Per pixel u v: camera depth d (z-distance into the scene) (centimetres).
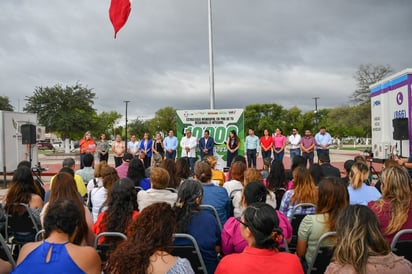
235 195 525
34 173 1413
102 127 4422
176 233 353
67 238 262
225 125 1638
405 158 988
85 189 695
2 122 1628
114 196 383
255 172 537
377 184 684
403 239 347
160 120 7088
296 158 716
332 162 2792
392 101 1102
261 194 402
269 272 244
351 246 228
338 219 244
